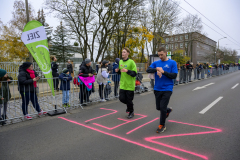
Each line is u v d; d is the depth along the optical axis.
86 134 3.39
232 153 2.56
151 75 3.59
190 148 2.74
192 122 4.00
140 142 2.99
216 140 3.01
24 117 4.41
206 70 17.52
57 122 4.14
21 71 4.26
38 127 3.82
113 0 15.52
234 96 7.08
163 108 3.38
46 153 2.67
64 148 2.83
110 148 2.79
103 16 16.75
